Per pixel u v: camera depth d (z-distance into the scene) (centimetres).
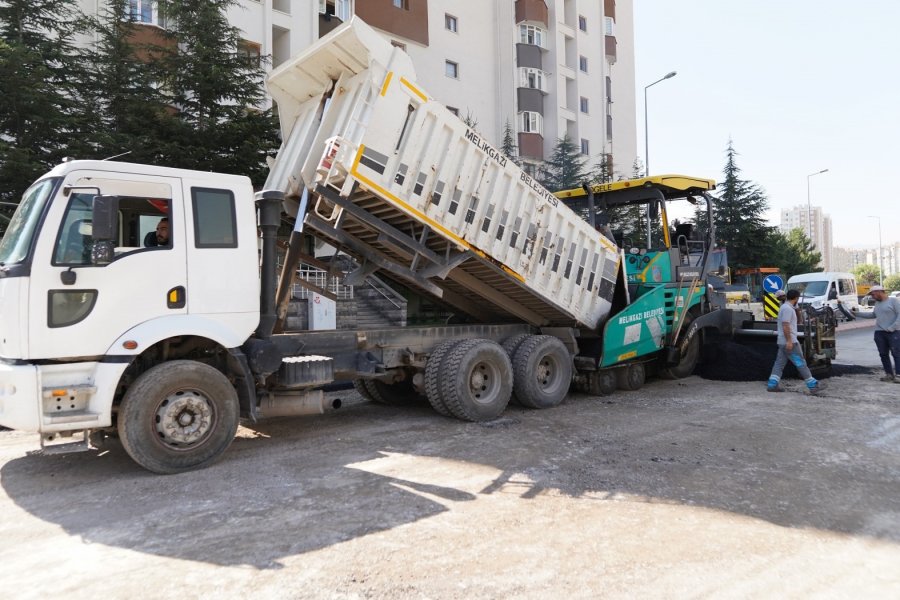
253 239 586
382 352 725
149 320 521
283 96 741
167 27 1585
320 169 608
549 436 661
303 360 629
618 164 3878
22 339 470
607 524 409
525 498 461
